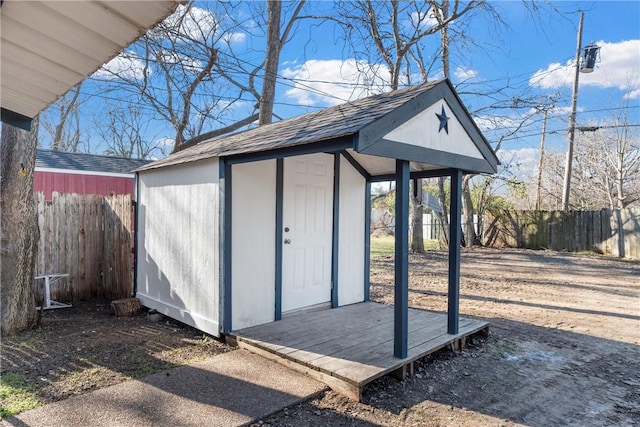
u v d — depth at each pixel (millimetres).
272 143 3602
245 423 2553
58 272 6059
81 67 2018
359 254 5676
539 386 3307
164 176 5203
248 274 4379
